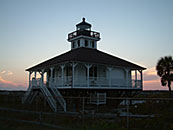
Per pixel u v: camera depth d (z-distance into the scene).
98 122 12.20
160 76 28.98
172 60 28.33
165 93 34.44
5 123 13.66
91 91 23.84
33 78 27.34
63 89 22.62
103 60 24.55
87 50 28.19
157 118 11.24
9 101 27.55
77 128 11.49
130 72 28.95
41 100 24.62
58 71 28.16
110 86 23.83
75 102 21.70
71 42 31.78
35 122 13.49
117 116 14.29
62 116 15.04
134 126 11.15
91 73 25.33
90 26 31.33
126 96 26.66
